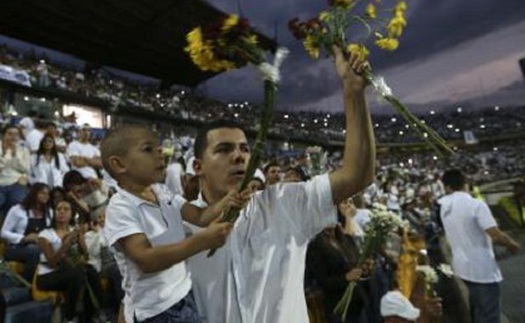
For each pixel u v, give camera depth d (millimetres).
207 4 27062
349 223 5074
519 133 61562
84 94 24609
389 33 1516
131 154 1805
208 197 1952
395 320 3105
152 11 26922
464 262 4633
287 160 15172
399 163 52156
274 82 1595
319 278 3828
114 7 25766
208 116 35938
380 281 4918
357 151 1711
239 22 1561
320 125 54406
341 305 3537
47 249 4734
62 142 9484
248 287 1740
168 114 30531
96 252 5273
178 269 1772
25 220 5348
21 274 5160
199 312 1765
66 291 4699
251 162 1622
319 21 1621
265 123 1615
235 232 1820
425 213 12938
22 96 20344
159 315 1670
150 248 1614
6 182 6836
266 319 1691
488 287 4531
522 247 11805
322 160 4855
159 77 36562
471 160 53281
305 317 1731
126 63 32750
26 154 7234
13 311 4648
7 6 23500
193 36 1607
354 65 1576
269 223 1812
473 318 4582
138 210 1743
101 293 4941
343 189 1764
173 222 1816
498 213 19734
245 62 1597
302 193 1812
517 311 6754
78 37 28000
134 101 29375
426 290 3812
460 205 4699
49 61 28391
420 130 1570
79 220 5629
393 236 4992
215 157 1883
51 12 24875
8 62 22219
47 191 5520
